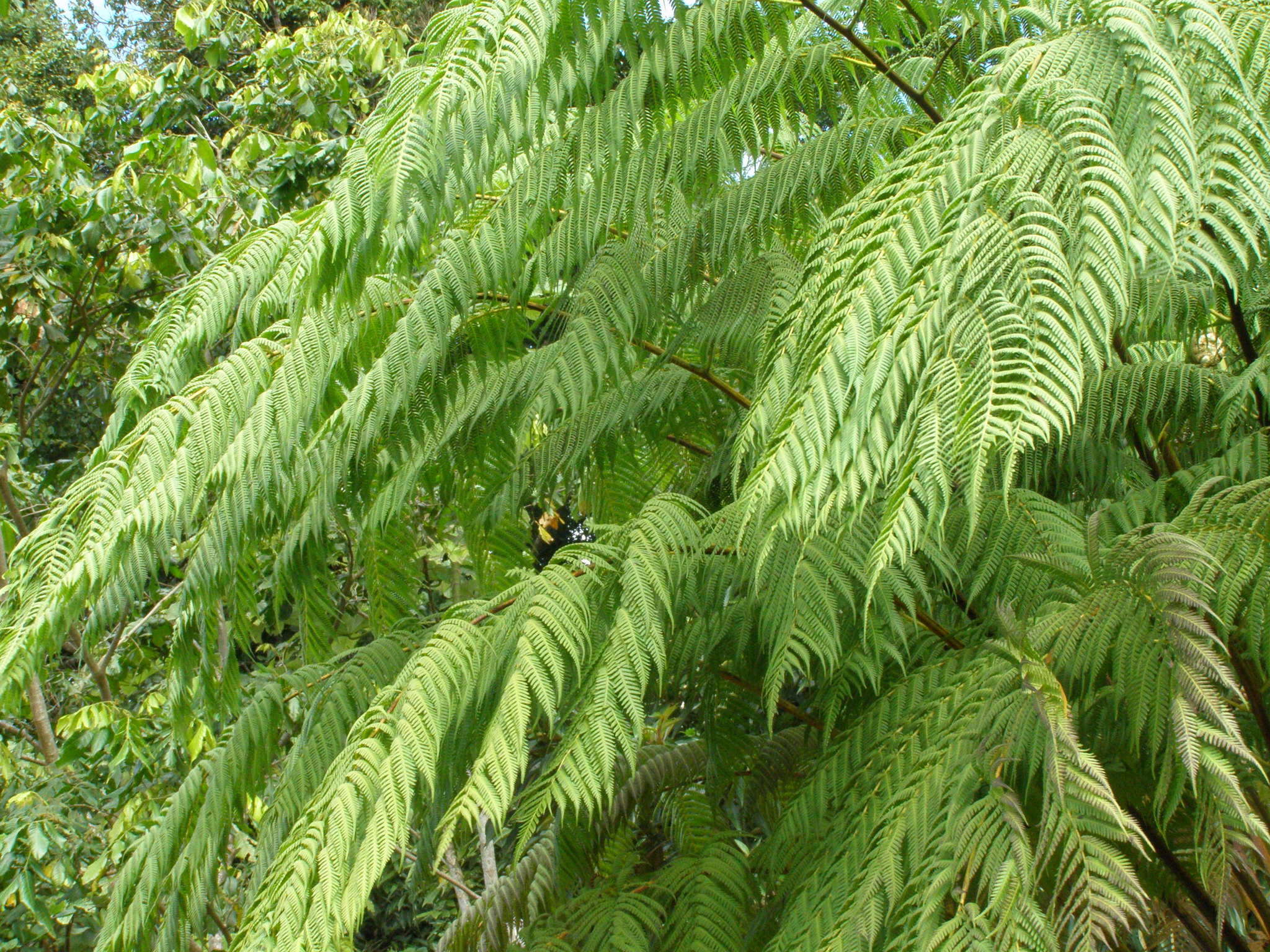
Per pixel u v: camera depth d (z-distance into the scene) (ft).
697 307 8.47
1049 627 6.52
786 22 7.41
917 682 7.35
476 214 8.29
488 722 7.57
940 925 6.26
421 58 6.97
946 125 5.94
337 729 8.31
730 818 9.50
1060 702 6.21
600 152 7.53
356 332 8.09
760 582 7.51
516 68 6.66
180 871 8.32
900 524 5.65
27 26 36.99
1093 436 7.88
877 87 7.77
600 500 9.84
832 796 7.41
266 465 8.13
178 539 8.45
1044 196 5.57
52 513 8.24
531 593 7.35
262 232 8.60
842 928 6.54
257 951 6.66
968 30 7.45
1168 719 6.31
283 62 16.43
